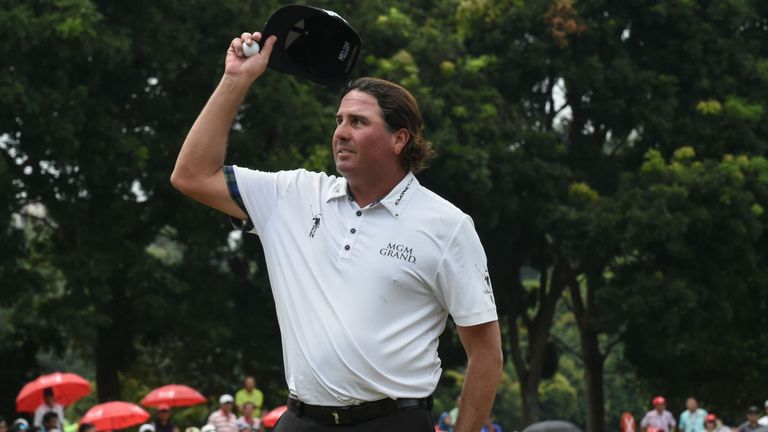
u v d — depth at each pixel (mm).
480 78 103188
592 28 105312
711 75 109500
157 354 123812
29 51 79938
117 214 87750
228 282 99250
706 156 107562
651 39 110000
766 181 102688
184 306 93875
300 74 13211
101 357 95375
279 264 12781
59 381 63375
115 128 82625
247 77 12977
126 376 123688
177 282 88750
